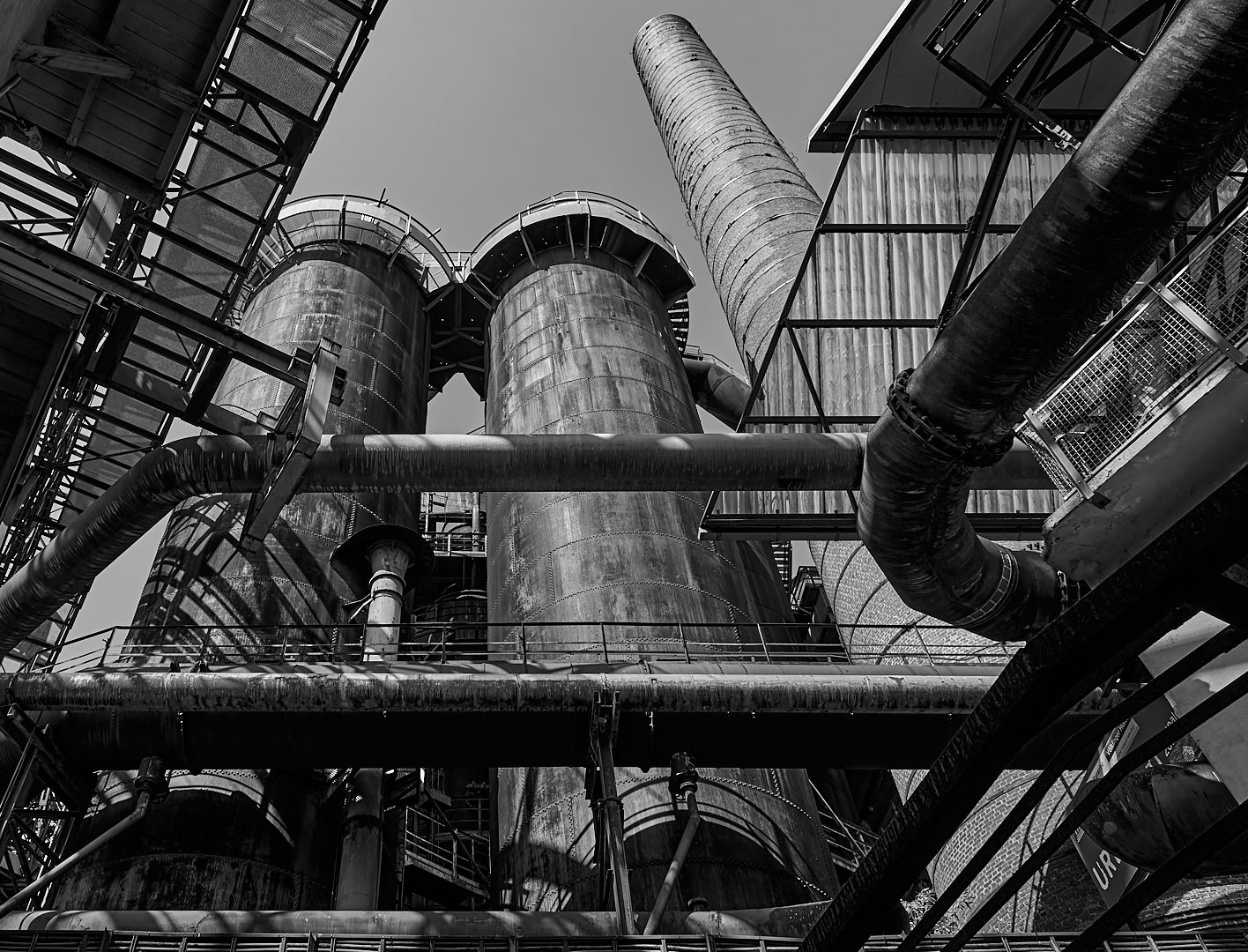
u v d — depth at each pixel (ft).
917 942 15.07
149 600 73.56
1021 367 32.12
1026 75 49.26
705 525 56.13
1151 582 9.86
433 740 54.85
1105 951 47.44
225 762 54.95
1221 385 34.47
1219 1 23.12
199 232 58.44
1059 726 50.88
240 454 49.11
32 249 45.85
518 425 97.66
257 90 51.31
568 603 75.10
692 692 54.08
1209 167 25.82
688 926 47.09
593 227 124.06
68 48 46.01
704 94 132.67
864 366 53.52
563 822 62.59
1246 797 31.96
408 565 71.00
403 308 113.39
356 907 55.11
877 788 100.12
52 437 58.54
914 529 39.63
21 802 51.24
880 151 53.01
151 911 47.62
